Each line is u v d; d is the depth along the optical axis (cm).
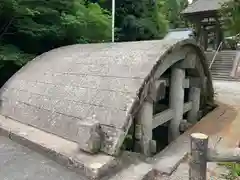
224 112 651
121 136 335
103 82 423
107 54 517
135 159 361
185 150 420
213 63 1755
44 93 488
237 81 1450
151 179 330
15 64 714
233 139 462
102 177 311
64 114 416
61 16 802
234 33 1119
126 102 359
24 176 323
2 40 734
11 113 507
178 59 485
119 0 1422
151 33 1595
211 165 369
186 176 340
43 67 586
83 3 1004
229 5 1024
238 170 337
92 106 391
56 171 334
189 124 550
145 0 1550
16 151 394
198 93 606
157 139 620
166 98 641
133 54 462
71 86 461
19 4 672
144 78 379
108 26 1054
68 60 566
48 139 394
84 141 343
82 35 932
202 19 2052
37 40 812
